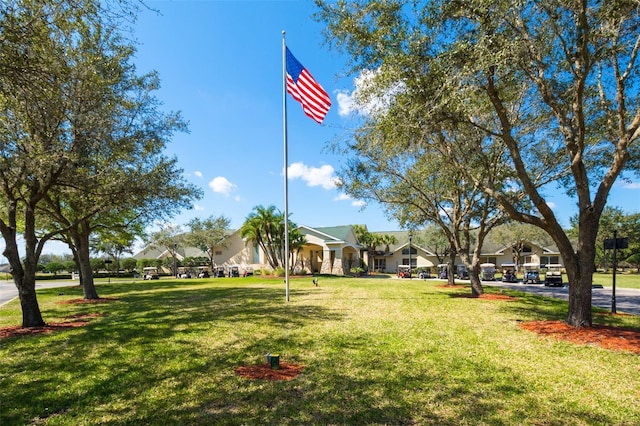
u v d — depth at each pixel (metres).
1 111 8.43
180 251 55.56
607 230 45.69
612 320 10.21
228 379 5.36
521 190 14.48
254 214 35.94
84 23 8.12
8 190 9.91
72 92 8.99
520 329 8.79
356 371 5.64
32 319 10.10
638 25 7.88
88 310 13.32
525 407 4.36
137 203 13.23
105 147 11.22
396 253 51.25
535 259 49.00
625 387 5.00
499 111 8.66
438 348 6.99
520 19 7.88
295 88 13.66
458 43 7.55
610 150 11.27
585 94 10.45
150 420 4.11
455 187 15.53
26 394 4.93
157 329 9.12
